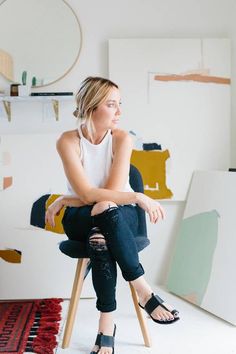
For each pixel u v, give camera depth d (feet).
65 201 5.98
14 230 8.66
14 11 8.70
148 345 6.17
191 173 9.05
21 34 8.72
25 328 6.84
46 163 8.75
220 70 8.95
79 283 6.29
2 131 8.89
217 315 7.29
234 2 9.01
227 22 9.02
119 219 5.30
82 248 5.87
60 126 8.89
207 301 7.61
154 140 8.96
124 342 6.34
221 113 9.00
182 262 8.66
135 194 5.65
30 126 8.89
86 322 7.18
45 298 8.54
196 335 6.57
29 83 8.77
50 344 6.19
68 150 5.93
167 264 9.28
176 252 8.93
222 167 9.07
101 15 8.85
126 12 8.87
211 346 6.17
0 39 8.70
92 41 8.86
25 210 8.68
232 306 7.04
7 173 8.73
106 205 5.34
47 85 8.82
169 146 8.98
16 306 8.02
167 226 9.22
